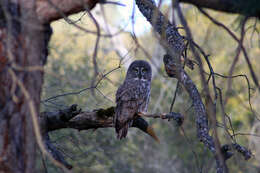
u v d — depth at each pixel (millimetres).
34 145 7301
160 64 27578
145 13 10492
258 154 12555
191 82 10023
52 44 19203
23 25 7070
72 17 12047
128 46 9953
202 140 9992
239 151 10164
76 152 12719
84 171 17016
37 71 7227
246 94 19516
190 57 10672
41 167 14492
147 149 28156
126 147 24562
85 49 20000
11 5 7066
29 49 7059
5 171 6973
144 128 12688
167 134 28250
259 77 18047
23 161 7117
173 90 29266
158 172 26828
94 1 8453
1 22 6977
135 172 25500
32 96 7082
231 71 6934
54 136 13523
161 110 28406
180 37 10250
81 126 11250
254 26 8172
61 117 10984
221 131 17844
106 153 16656
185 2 7598
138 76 13852
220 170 9719
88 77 19750
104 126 11422
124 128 12656
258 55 18516
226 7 7465
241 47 7102
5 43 6957
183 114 10445
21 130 7098
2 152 6980
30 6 7246
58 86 15680
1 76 6969
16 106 7035
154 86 30141
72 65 20203
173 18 7023
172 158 27062
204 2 7504
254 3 7227
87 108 13805
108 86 13750
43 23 7535
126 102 12953
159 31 10367
